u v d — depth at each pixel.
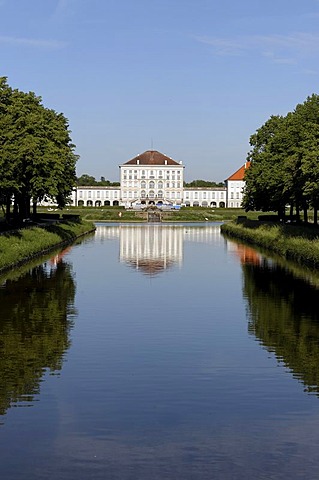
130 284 39.75
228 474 13.28
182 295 35.31
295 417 16.30
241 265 51.69
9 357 21.83
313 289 37.56
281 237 67.38
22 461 13.86
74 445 14.62
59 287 38.09
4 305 31.75
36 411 16.66
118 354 22.30
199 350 22.92
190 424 15.84
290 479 13.09
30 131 64.94
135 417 16.28
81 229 97.19
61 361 21.34
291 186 63.12
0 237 53.78
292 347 23.33
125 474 13.28
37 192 67.31
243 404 17.25
